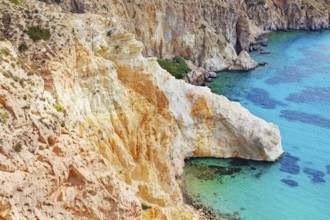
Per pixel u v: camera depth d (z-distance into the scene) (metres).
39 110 31.23
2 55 31.77
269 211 53.16
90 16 53.53
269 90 95.25
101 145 42.84
